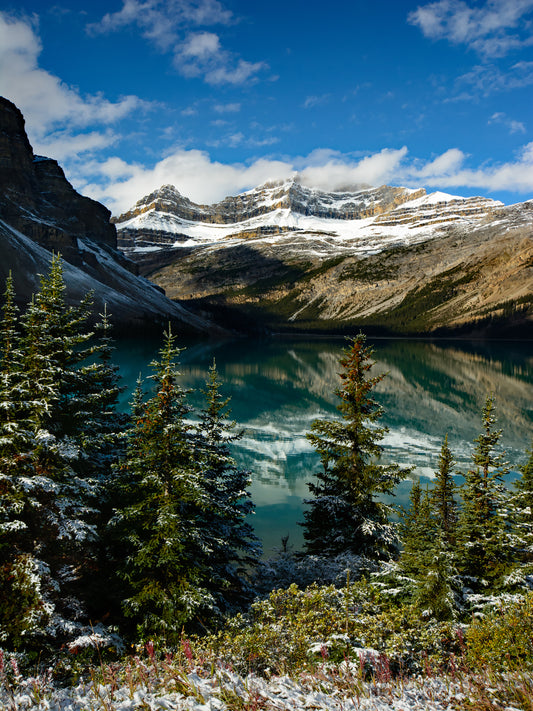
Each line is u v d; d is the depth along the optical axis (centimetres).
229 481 1948
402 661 789
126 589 1525
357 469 1994
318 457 5278
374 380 2019
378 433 2020
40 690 646
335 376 12412
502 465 1683
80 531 1285
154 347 18638
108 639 1190
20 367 1412
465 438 6191
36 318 1466
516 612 800
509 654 670
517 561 1505
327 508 1889
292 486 4259
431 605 1102
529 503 1888
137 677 683
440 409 8094
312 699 575
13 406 1285
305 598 1031
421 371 13100
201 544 1465
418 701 571
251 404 8581
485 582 1401
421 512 1855
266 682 668
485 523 1572
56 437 1442
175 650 1104
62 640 1229
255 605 1080
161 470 1502
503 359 16662
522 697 524
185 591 1374
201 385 10375
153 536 1412
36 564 1173
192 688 588
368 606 1089
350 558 1756
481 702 527
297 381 11481
